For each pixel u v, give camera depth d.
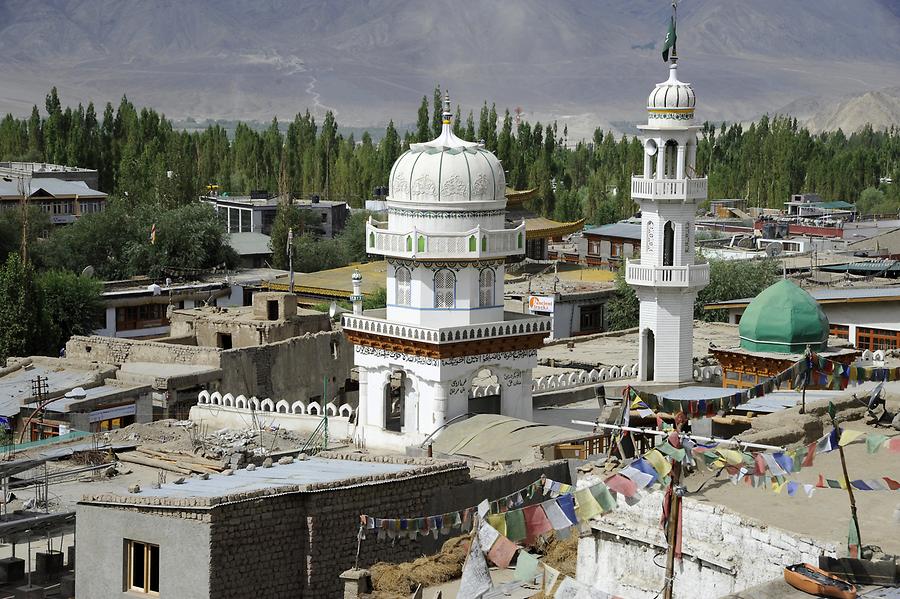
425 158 72.94
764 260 129.25
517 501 36.34
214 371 83.25
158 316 130.25
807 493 34.44
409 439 71.19
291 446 70.25
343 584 46.16
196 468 60.94
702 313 115.31
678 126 80.25
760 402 55.75
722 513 36.62
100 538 44.62
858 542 33.84
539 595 40.47
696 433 50.00
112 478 59.66
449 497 50.06
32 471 59.53
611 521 38.72
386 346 72.38
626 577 38.59
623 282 122.50
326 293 140.62
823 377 41.00
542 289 123.69
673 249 80.88
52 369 85.19
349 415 75.19
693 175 81.00
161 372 82.88
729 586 36.34
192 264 161.38
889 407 49.72
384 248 73.38
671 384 80.44
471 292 72.69
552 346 96.62
